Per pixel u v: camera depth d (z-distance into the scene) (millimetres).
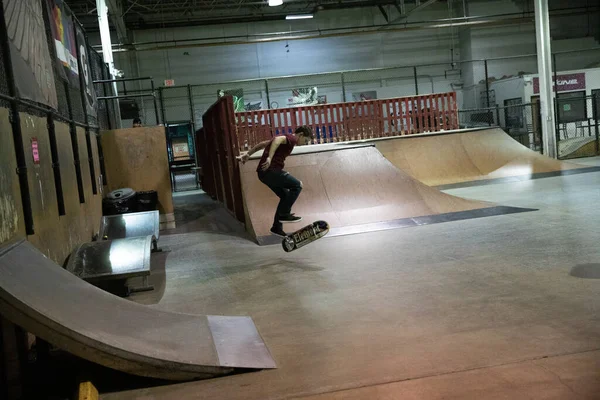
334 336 3875
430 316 4113
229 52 27859
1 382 3201
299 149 10625
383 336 3779
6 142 4199
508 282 4828
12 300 2855
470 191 12445
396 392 2891
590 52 28844
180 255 7832
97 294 3842
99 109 11469
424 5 24016
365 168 9539
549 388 2779
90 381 3301
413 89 28984
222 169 12117
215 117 12195
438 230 7730
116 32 25234
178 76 27547
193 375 3256
